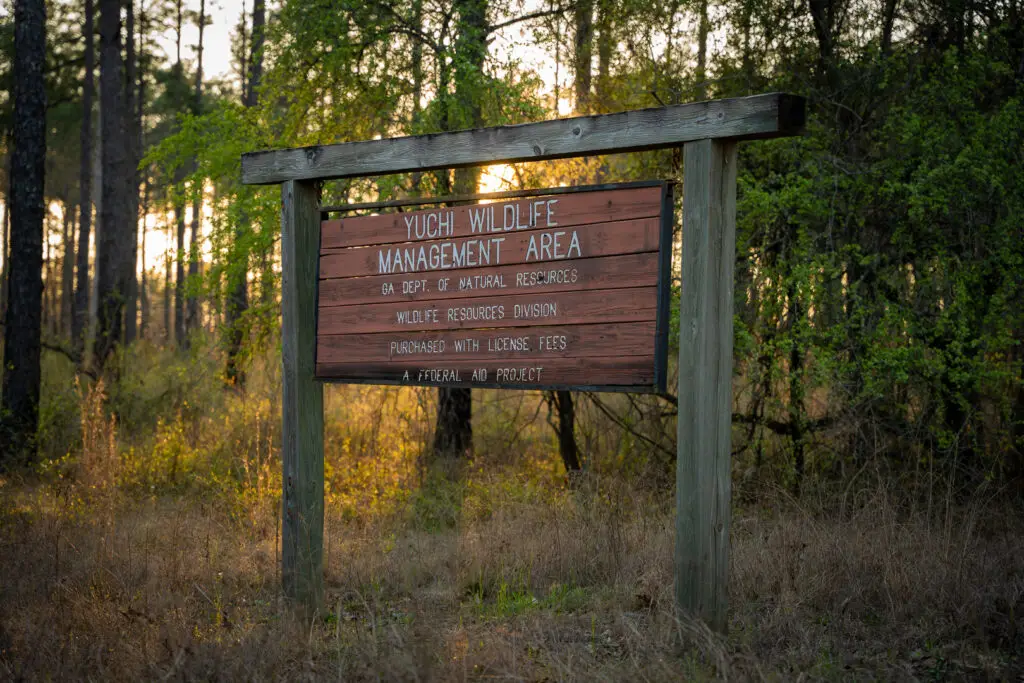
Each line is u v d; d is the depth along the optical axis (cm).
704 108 443
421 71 1022
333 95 1074
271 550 704
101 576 591
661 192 454
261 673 437
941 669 444
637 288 459
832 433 874
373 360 554
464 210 523
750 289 880
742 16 980
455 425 1055
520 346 498
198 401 1327
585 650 481
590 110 1036
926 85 843
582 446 1016
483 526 736
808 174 900
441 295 529
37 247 1157
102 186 1633
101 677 432
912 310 820
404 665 426
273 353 1263
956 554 558
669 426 980
